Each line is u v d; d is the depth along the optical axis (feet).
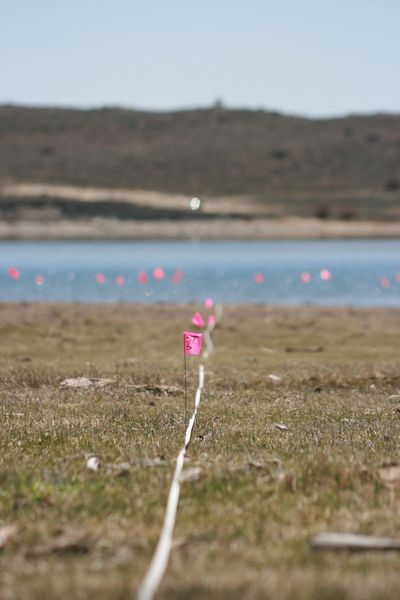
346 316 275.59
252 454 79.46
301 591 44.50
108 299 375.45
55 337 215.10
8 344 200.23
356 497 64.54
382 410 112.47
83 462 75.92
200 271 529.45
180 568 48.73
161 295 393.29
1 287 433.89
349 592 44.52
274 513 60.70
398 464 72.69
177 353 187.52
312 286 431.02
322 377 142.82
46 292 409.08
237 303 338.13
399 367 158.92
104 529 56.90
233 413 108.06
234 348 198.39
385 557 51.11
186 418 102.58
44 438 88.74
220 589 44.83
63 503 63.05
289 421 102.53
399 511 61.16
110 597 44.09
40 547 53.52
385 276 481.05
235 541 54.75
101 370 149.18
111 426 96.02
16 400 117.80
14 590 45.80
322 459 73.20
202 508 61.87
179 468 70.85
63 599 44.21
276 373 149.48
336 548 52.47
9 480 68.39
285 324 249.34
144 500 63.57
